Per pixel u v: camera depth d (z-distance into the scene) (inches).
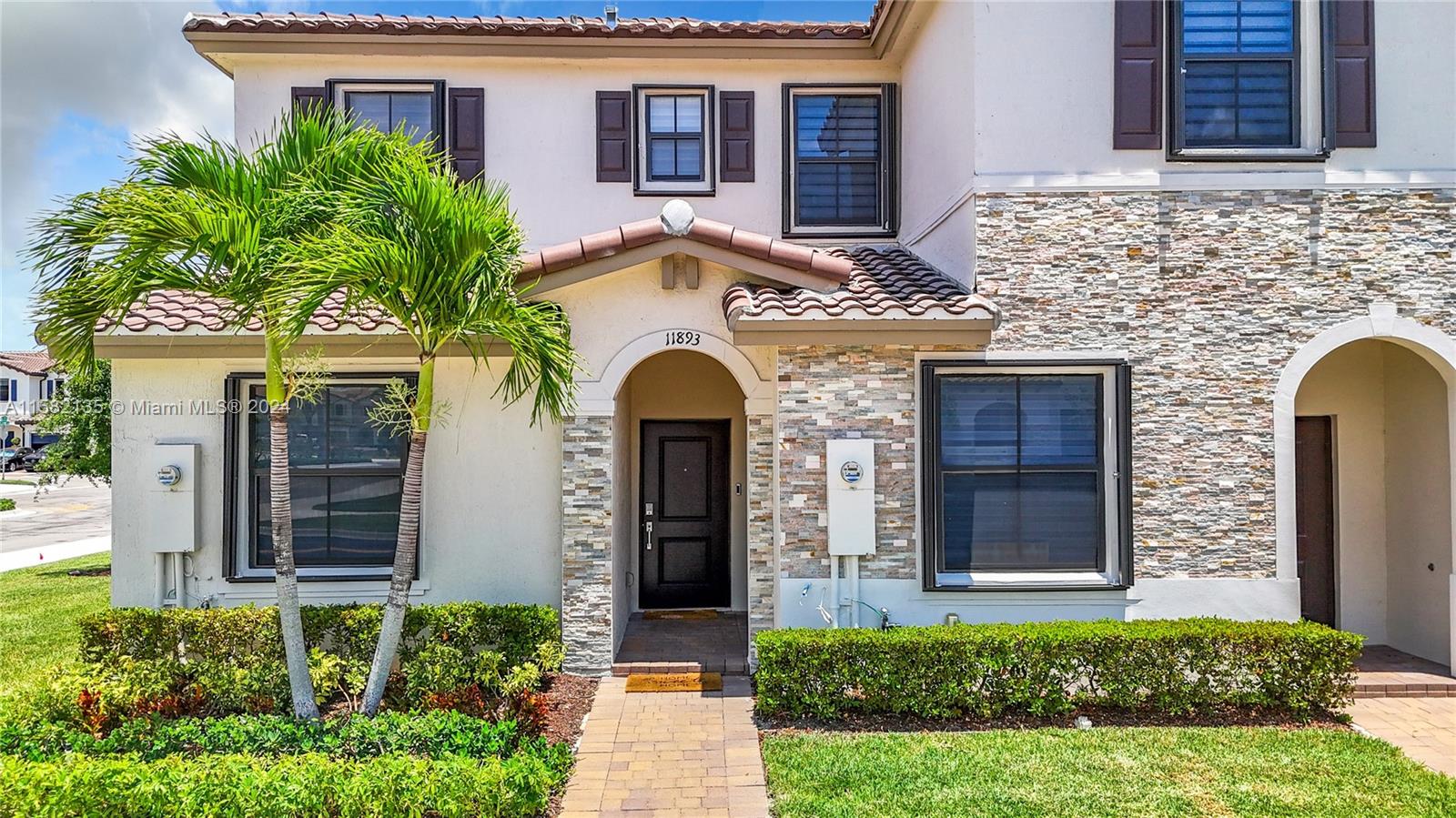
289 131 281.6
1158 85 357.7
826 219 475.5
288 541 278.7
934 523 350.6
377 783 209.2
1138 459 354.3
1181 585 352.8
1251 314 355.6
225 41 440.5
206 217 245.0
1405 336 353.7
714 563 514.9
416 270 253.9
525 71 465.7
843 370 353.4
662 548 513.7
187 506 375.9
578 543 374.9
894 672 306.7
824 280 358.3
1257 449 354.6
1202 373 355.3
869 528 348.5
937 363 352.2
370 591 388.8
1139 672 310.7
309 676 284.0
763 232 471.5
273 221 264.1
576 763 278.2
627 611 466.3
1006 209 357.1
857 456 349.7
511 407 398.3
